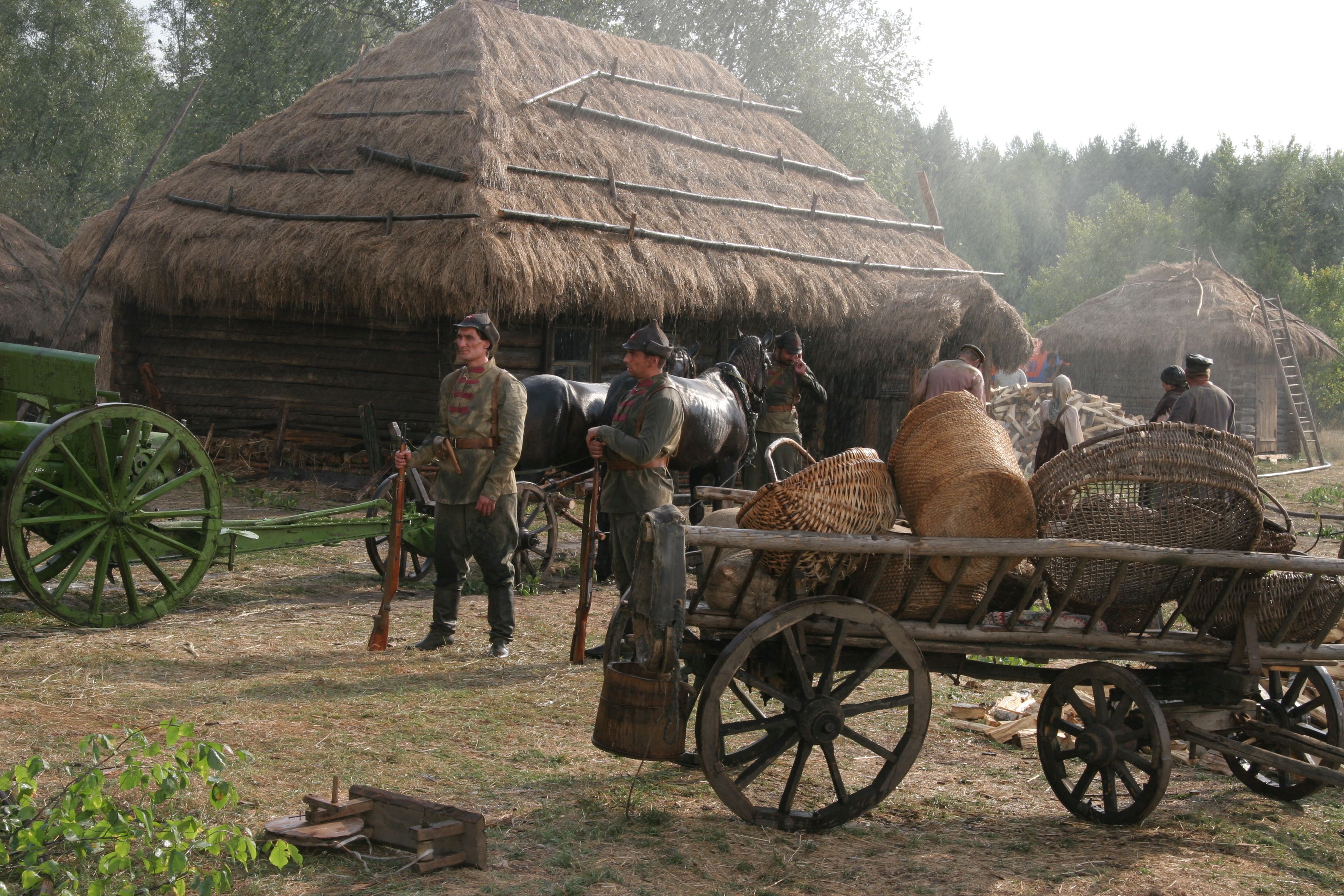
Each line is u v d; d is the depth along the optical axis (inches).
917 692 164.7
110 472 258.4
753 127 682.8
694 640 173.2
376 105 547.5
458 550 257.8
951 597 165.2
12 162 1376.7
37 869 120.2
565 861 144.3
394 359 549.3
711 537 150.7
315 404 562.3
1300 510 627.5
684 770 186.4
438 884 134.9
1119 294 1098.1
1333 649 179.9
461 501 254.4
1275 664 180.1
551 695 227.6
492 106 515.8
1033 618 175.8
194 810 153.3
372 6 1192.2
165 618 277.1
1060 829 169.6
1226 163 2357.3
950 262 683.4
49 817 129.6
